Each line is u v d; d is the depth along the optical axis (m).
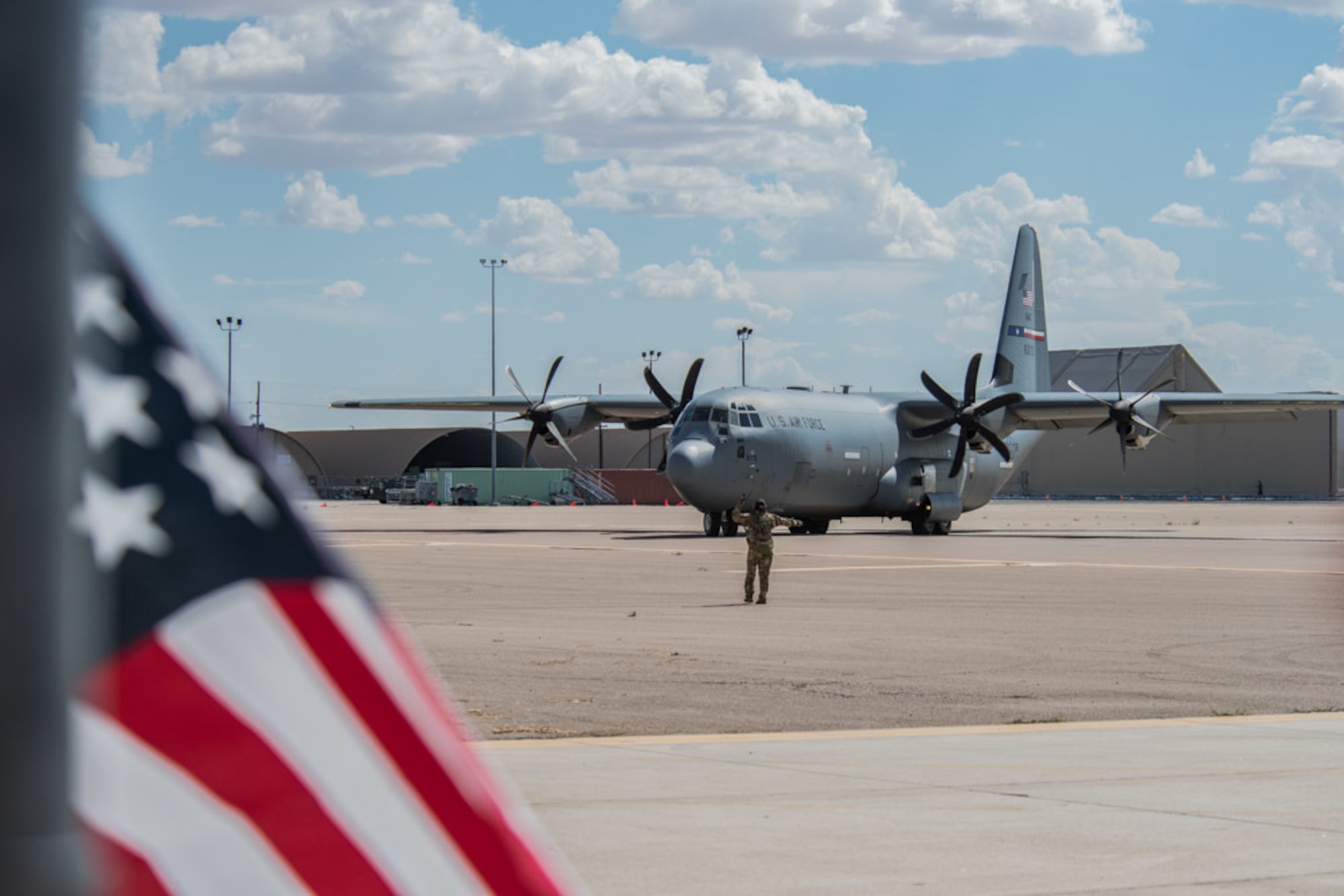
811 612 32.25
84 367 3.42
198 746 3.68
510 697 19.42
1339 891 9.99
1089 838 11.52
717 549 57.41
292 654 3.77
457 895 3.95
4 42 2.54
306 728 3.79
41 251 2.60
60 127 2.59
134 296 3.51
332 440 172.25
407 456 164.75
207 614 3.64
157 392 3.57
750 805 12.62
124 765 3.57
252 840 3.73
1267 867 10.63
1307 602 34.94
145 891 3.58
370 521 92.38
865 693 20.02
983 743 16.03
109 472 3.50
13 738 2.64
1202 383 159.38
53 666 2.67
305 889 3.81
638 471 144.38
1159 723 17.58
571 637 26.81
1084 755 15.28
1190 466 157.25
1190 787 13.61
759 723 17.42
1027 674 22.11
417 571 45.16
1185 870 10.52
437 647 25.08
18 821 2.65
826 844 11.23
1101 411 69.56
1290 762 14.91
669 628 28.70
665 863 10.59
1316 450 149.00
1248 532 76.94
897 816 12.24
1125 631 28.56
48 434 2.63
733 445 62.75
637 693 19.81
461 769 3.97
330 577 3.82
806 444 65.25
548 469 145.38
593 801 12.75
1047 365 81.31
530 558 51.56
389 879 3.88
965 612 32.38
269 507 3.75
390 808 3.91
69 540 2.67
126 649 3.56
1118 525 89.31
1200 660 23.98
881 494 70.06
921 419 72.38
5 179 2.56
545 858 4.10
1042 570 46.47
